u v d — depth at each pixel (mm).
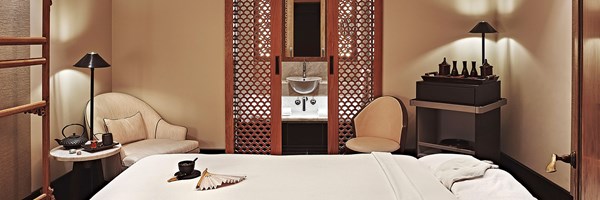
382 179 2490
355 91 5176
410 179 2451
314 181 2459
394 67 5148
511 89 4762
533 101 4273
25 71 3592
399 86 5164
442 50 5141
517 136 4645
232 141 5227
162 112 5250
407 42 5129
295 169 2697
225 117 5211
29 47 3631
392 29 5117
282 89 5320
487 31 4625
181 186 2373
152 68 5207
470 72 4859
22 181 3609
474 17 5117
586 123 1466
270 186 2371
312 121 5246
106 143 3904
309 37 5195
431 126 4652
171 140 4641
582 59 1516
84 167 3727
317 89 5324
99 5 4859
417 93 4562
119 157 4215
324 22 5168
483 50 4676
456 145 4453
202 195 2227
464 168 2410
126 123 4562
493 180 2252
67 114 4301
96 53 4410
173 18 5164
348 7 5078
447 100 4328
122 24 5168
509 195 2035
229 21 5098
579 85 1549
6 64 2787
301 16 5176
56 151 3760
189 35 5176
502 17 4926
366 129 4832
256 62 5160
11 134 3445
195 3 5148
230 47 5121
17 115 3516
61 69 4180
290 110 5344
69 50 4305
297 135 5285
